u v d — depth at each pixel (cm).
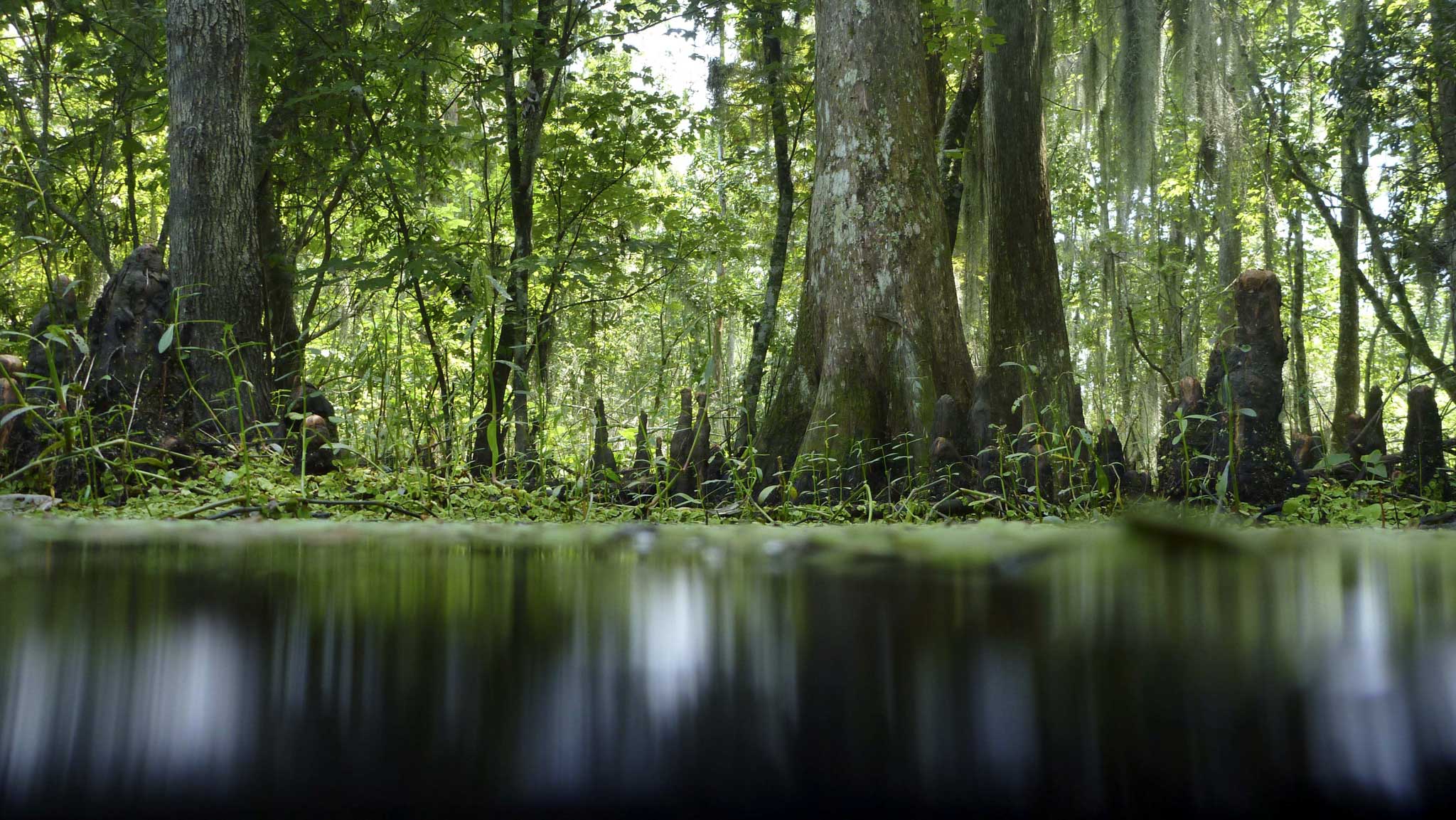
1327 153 1520
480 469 480
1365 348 2228
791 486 471
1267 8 1569
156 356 460
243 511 307
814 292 711
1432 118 1173
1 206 788
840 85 694
